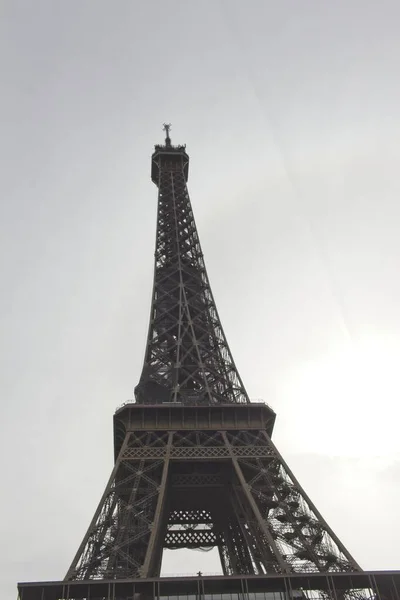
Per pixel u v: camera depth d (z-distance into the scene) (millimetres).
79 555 67938
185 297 117938
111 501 77188
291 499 80562
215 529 104812
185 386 102312
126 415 91500
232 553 97250
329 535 73375
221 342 110125
